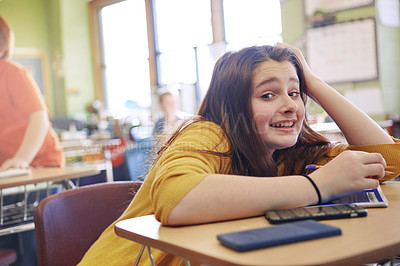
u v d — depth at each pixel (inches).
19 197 107.6
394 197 36.9
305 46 214.4
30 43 335.3
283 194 30.6
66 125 267.3
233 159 38.2
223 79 39.9
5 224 88.0
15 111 155.9
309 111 48.3
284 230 24.7
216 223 29.7
